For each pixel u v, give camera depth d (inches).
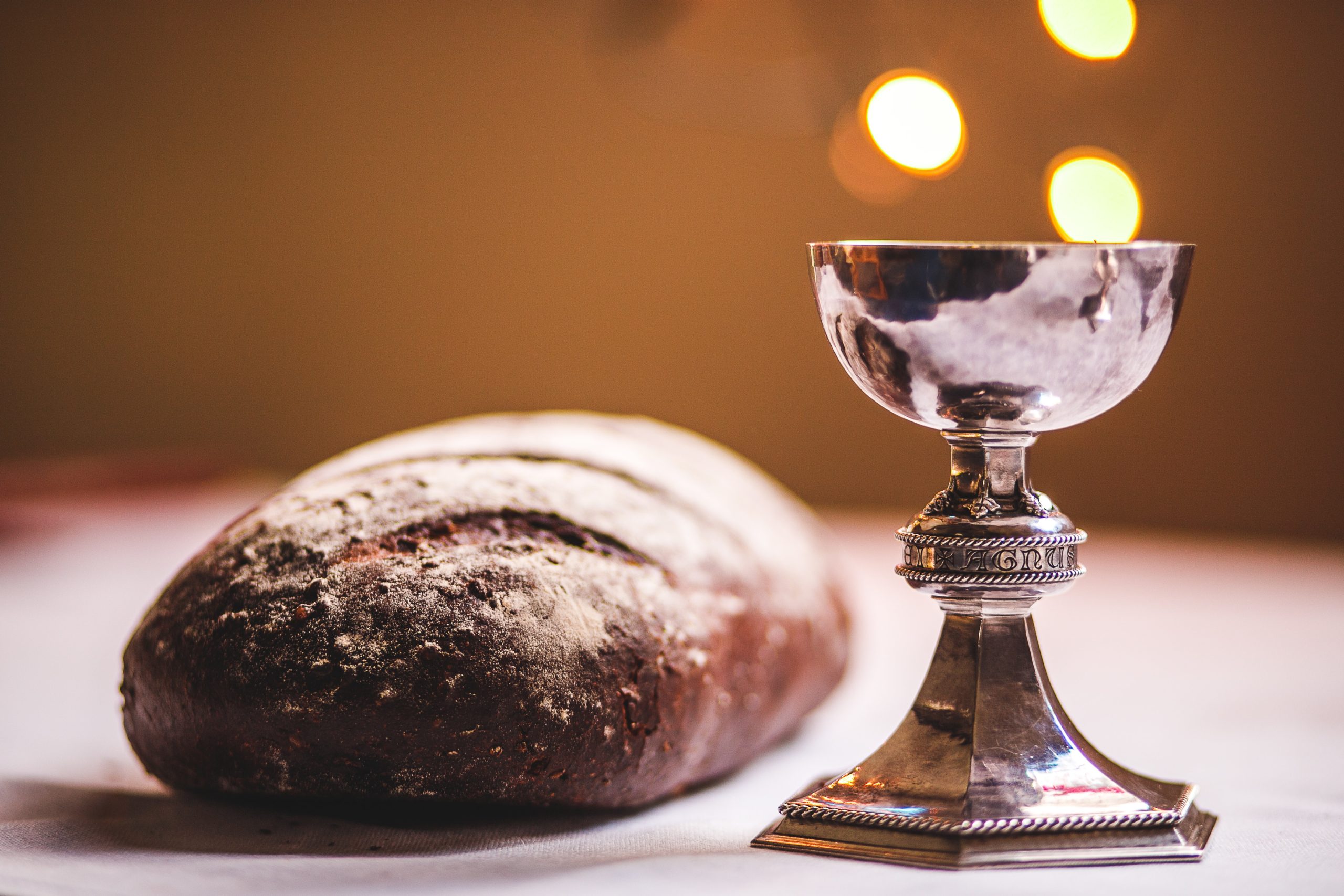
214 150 168.1
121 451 173.3
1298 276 130.7
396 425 167.8
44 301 172.9
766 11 110.9
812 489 153.9
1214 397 135.0
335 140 165.6
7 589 69.7
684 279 156.6
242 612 30.1
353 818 30.7
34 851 28.5
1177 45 130.3
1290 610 66.1
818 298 28.9
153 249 170.6
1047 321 26.2
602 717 30.1
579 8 144.9
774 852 27.5
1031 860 25.9
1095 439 139.2
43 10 168.9
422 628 29.2
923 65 93.9
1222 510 135.7
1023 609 28.7
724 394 156.4
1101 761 28.5
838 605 47.0
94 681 49.8
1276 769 37.6
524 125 160.4
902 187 142.7
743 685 36.3
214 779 30.5
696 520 38.6
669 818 31.9
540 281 161.8
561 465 37.8
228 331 170.2
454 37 161.2
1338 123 127.6
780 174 151.6
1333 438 131.6
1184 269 27.6
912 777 27.8
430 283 165.0
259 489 103.0
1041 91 125.7
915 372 27.3
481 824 30.5
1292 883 24.9
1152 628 62.4
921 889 24.2
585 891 24.9
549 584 31.1
